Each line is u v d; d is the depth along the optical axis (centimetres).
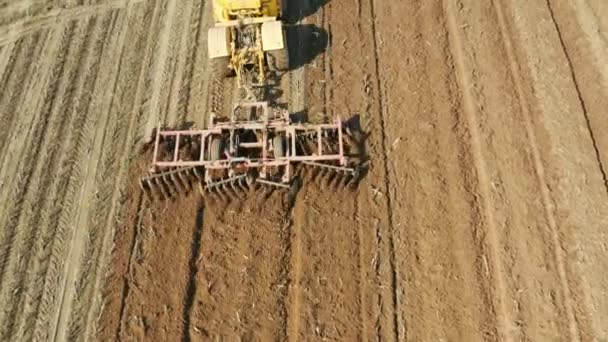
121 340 932
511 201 1018
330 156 1052
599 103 1117
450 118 1129
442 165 1074
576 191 1016
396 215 1027
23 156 1142
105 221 1055
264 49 1147
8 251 1030
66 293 982
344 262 985
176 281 984
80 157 1135
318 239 1012
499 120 1113
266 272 985
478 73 1180
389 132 1124
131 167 1116
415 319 924
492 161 1065
